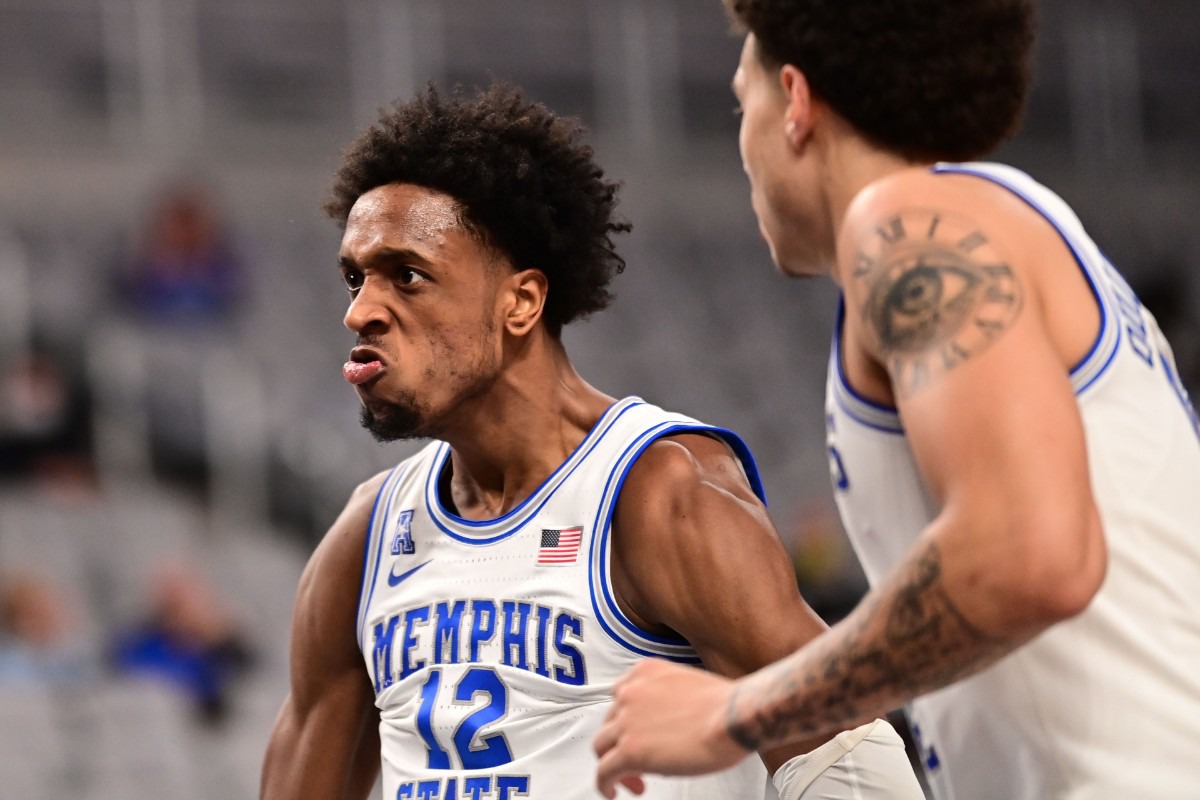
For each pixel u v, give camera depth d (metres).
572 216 6.57
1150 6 44.47
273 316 35.31
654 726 4.49
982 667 4.18
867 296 4.46
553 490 6.32
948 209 4.47
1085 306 4.56
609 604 6.06
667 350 38.84
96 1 36.81
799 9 4.77
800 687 4.27
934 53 4.67
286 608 28.73
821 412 38.88
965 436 4.08
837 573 28.50
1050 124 43.28
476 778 6.18
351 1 38.94
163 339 33.47
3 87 35.88
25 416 30.19
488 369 6.28
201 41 37.62
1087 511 3.99
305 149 37.84
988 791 4.92
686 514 6.02
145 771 21.00
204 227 34.88
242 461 31.45
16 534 28.14
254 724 24.67
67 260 34.47
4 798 19.67
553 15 40.56
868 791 5.82
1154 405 4.68
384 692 6.57
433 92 6.70
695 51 41.59
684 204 41.12
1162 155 44.00
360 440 32.59
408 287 6.16
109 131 36.41
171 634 25.02
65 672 23.78
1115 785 4.51
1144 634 4.55
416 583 6.52
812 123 4.89
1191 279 42.25
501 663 6.18
